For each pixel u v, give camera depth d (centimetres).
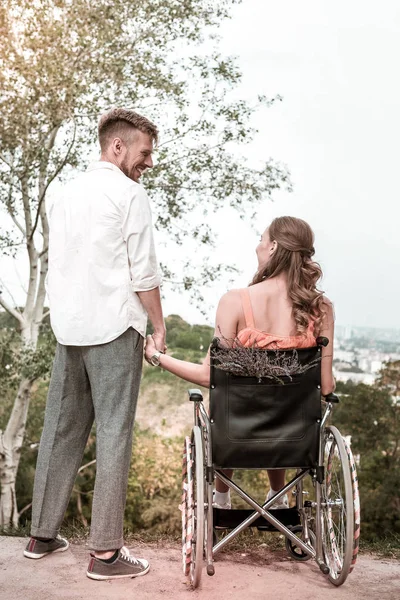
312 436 258
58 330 271
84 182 274
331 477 280
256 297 264
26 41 1108
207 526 263
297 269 266
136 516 1827
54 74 1119
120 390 269
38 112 1140
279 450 256
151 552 309
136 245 264
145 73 1220
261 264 277
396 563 316
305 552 289
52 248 276
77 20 1162
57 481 284
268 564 295
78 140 1199
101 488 264
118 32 1201
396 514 1930
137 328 270
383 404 1939
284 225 272
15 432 1402
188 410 1842
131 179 284
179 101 1271
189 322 1357
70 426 284
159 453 1827
